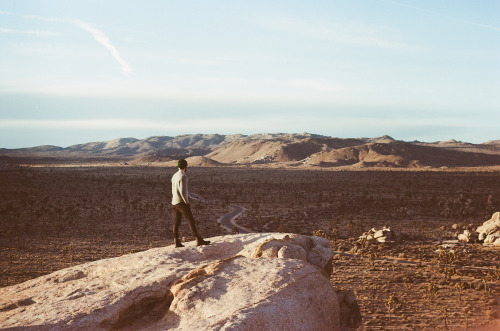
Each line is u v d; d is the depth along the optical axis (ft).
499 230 393.91
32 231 437.58
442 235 441.27
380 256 341.62
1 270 285.64
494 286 252.21
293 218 543.80
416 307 216.13
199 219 524.93
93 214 543.80
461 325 187.62
